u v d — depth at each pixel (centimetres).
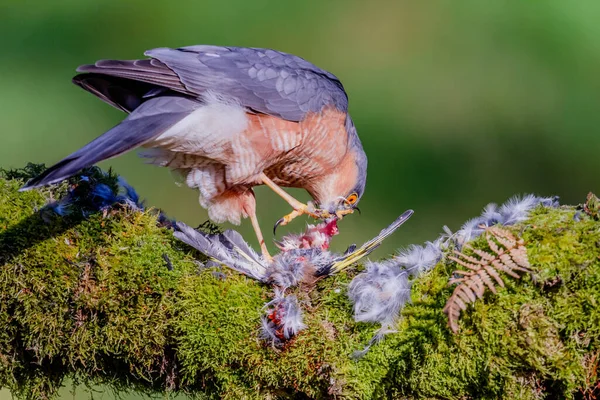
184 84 811
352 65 1877
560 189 1709
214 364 664
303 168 940
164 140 810
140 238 687
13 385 740
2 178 727
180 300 668
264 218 1530
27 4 1928
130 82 839
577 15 1877
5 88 1816
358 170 995
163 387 719
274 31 1927
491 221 652
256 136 844
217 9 1933
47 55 1877
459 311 599
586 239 596
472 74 1831
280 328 642
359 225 1639
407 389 622
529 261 593
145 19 1919
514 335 585
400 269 646
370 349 629
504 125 1761
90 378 736
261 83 849
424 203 1689
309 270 664
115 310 675
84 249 686
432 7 1911
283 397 661
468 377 599
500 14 1891
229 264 684
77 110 1812
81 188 713
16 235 685
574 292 584
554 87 1797
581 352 580
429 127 1784
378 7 1925
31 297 684
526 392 588
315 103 881
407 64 1867
